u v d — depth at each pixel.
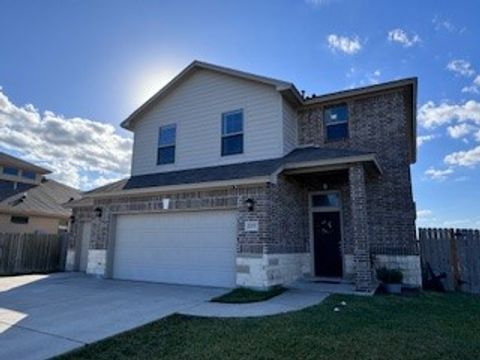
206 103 14.11
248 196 10.53
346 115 13.35
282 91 12.42
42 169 26.52
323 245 12.46
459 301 9.24
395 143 12.24
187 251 11.64
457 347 5.14
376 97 12.87
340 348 5.02
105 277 13.09
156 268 12.18
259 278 9.83
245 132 12.95
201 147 13.84
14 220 21.08
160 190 12.07
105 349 5.12
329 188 12.59
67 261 17.02
